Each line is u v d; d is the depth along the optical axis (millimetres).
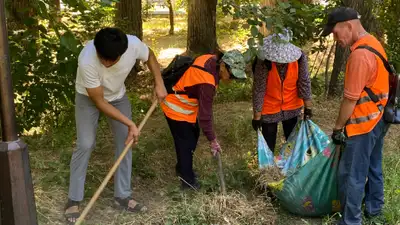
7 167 2439
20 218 2510
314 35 6715
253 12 4184
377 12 7457
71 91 5145
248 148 5324
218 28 14016
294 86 4293
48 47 4906
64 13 5234
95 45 3186
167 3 16703
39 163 4605
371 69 3328
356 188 3578
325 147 4016
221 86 7758
